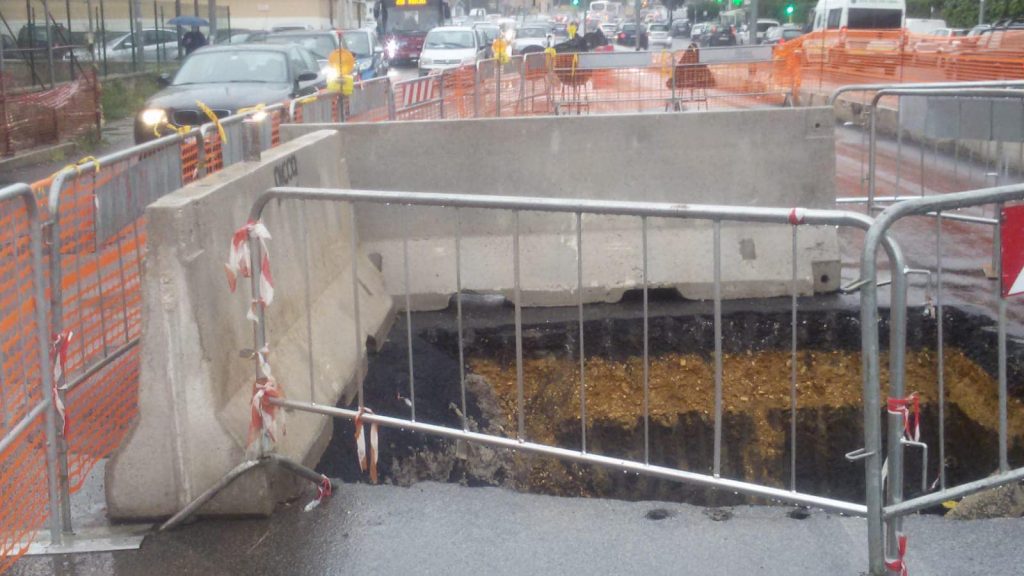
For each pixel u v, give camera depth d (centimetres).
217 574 411
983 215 930
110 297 529
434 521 447
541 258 751
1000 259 405
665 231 755
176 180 631
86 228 493
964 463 697
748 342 724
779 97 2012
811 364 722
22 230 432
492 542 429
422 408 666
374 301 698
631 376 725
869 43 2656
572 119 747
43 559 424
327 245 642
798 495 408
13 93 2091
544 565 410
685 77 1989
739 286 749
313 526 445
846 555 411
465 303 768
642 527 439
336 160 684
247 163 543
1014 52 2014
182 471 448
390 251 749
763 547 420
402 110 1364
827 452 726
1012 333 680
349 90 1055
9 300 424
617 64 1991
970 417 691
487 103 1722
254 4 4884
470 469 675
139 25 3547
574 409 723
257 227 461
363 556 420
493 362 718
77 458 494
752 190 756
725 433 727
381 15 4362
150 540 438
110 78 3078
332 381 566
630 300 761
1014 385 654
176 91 1525
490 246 753
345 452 592
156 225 437
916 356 709
